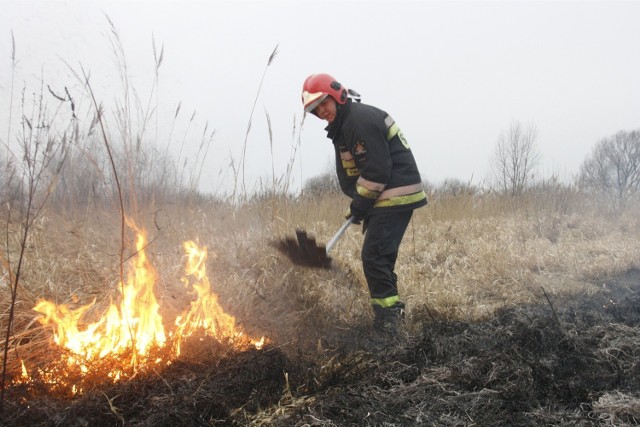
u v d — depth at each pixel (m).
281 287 4.80
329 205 8.44
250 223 6.14
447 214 9.36
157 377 2.98
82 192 4.98
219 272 5.00
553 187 11.05
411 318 4.62
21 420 2.60
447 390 3.04
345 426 2.68
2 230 4.89
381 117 4.21
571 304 4.93
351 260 5.94
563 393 3.08
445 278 5.73
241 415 2.82
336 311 4.64
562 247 7.25
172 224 5.50
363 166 4.15
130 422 2.67
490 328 4.08
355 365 3.38
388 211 4.25
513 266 6.21
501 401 2.90
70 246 4.97
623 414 2.77
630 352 3.58
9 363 3.19
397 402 2.91
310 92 4.19
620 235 8.34
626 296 5.13
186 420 2.67
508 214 9.82
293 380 3.21
